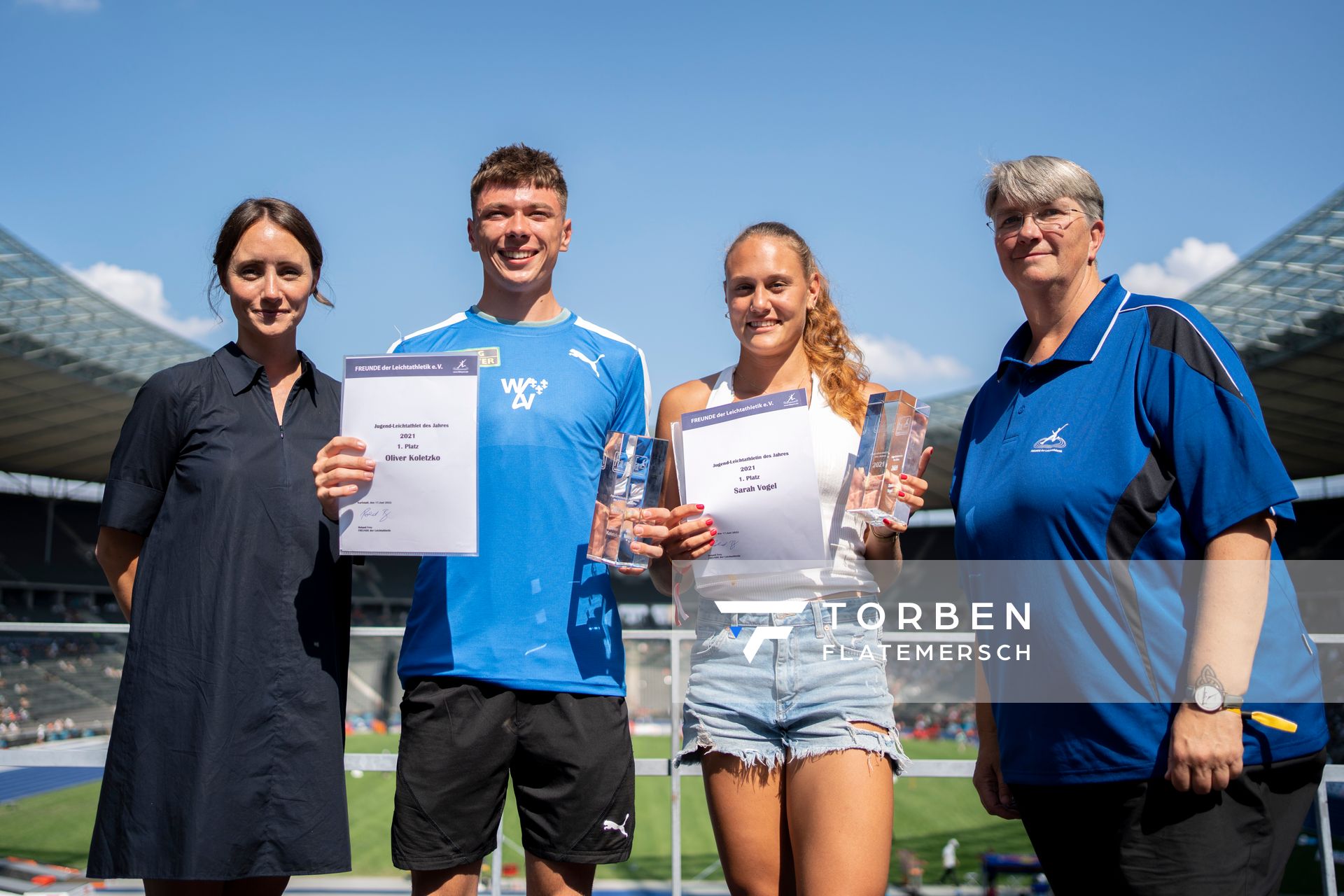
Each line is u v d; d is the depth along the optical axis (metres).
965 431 2.62
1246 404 2.04
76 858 10.54
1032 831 2.34
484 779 2.40
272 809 2.33
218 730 2.30
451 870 2.40
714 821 2.48
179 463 2.43
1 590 37.28
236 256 2.45
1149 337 2.18
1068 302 2.35
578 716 2.43
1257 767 2.03
